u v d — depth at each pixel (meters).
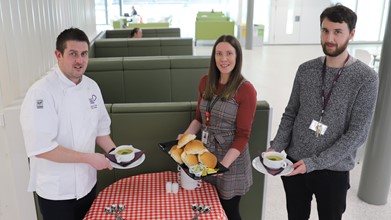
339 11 1.52
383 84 2.63
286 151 1.89
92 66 3.43
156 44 5.28
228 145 1.80
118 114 2.13
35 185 1.66
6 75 2.10
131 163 1.67
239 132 1.76
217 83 1.81
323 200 1.80
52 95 1.50
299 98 1.82
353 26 1.54
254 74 7.41
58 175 1.59
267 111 2.17
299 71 1.78
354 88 1.58
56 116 1.51
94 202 1.70
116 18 11.70
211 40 11.21
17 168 2.13
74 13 4.23
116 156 1.66
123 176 2.22
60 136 1.56
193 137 1.74
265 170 1.62
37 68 2.65
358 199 2.95
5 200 2.23
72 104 1.56
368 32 11.51
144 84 3.56
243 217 2.38
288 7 11.30
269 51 10.28
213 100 1.80
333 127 1.65
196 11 13.17
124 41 5.17
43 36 2.82
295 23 11.48
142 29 7.02
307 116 1.73
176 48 5.32
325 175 1.74
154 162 2.23
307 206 1.98
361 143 1.63
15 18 2.25
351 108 1.61
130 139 2.18
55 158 1.49
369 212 2.77
